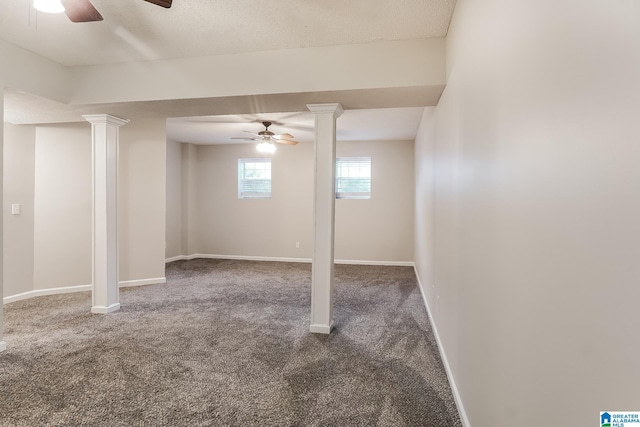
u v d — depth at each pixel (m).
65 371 2.46
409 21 2.41
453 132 2.26
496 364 1.33
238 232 7.39
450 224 2.38
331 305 3.28
